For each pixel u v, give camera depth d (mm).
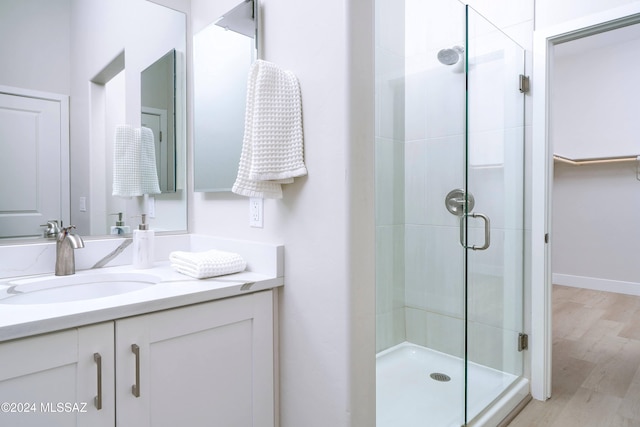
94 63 1366
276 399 1211
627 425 1751
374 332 1080
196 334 1011
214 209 1497
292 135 1104
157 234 1511
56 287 1167
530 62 2020
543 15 1967
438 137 1663
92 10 1358
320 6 1053
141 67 1479
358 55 1012
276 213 1205
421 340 1583
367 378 1054
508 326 1945
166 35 1546
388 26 1511
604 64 4004
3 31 1185
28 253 1202
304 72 1103
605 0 1778
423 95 1637
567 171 4316
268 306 1176
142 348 911
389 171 1553
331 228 1033
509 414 1810
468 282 1603
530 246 2047
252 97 1105
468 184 1596
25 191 1226
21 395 752
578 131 4195
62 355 796
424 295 1624
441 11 1615
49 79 1272
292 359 1165
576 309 3480
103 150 1390
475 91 1629
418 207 1621
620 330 2955
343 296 1010
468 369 1609
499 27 2123
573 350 2600
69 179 1313
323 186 1052
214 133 1454
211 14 1490
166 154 1553
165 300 937
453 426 1551
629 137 3885
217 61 1440
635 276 3928
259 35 1260
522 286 2068
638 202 3889
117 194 1422
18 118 1214
